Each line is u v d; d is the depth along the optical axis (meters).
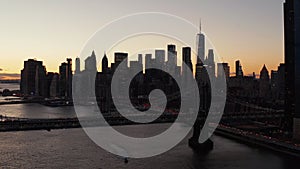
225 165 114.56
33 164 110.19
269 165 116.25
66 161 113.94
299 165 115.94
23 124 177.12
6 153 125.12
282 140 162.50
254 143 155.00
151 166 109.94
